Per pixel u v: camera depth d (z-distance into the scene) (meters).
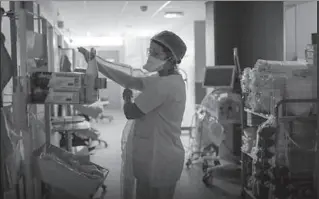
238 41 4.92
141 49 10.17
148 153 1.99
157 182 2.00
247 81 3.31
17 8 2.35
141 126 2.02
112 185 3.92
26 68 2.14
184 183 4.00
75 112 5.36
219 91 4.25
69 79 2.19
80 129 4.08
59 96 2.20
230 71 4.10
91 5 5.54
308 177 2.74
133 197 2.05
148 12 6.30
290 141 2.73
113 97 11.67
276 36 4.85
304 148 2.74
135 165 2.03
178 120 2.06
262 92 2.93
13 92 2.24
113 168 4.66
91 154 5.47
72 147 4.51
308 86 2.78
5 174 2.05
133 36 10.09
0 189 1.94
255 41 4.88
